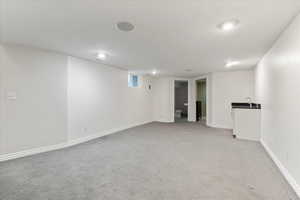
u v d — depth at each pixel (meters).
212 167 2.50
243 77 5.34
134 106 5.99
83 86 3.96
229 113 5.57
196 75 6.57
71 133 3.69
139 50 3.19
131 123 5.83
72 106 3.71
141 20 1.96
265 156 2.97
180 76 6.90
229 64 4.46
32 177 2.17
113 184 2.00
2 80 2.77
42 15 1.86
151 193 1.81
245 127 4.21
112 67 4.86
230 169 2.43
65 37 2.53
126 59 3.93
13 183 2.02
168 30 2.24
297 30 1.83
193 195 1.78
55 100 3.40
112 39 2.60
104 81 4.57
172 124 6.46
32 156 2.96
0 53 2.75
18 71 2.93
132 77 6.04
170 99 7.02
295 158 1.91
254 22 1.99
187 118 8.01
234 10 1.72
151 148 3.43
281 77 2.40
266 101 3.40
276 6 1.64
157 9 1.71
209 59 3.91
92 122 4.21
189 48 3.04
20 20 1.98
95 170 2.39
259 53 3.38
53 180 2.10
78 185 1.98
